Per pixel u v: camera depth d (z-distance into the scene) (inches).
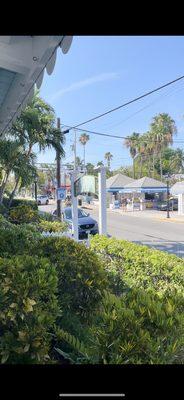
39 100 745.0
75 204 460.4
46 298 116.0
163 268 213.3
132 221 1187.9
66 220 698.2
